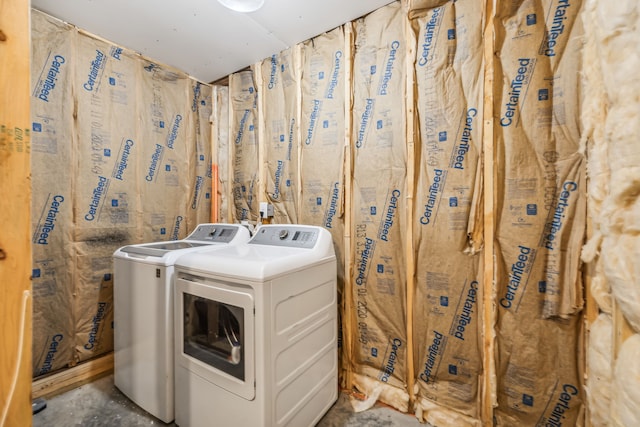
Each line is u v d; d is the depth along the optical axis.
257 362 1.18
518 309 1.38
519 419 1.38
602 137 0.98
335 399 1.72
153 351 1.55
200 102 2.68
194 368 1.39
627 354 0.73
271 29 1.96
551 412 1.30
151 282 1.56
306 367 1.46
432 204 1.61
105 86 2.05
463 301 1.53
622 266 0.75
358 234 1.87
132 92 2.20
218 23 1.90
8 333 0.66
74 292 1.89
